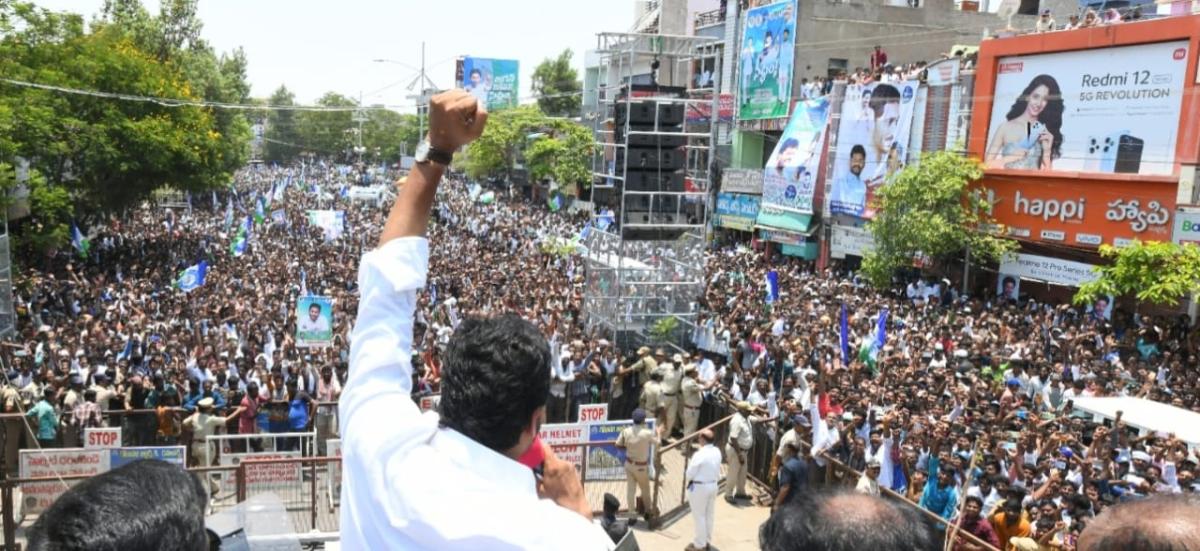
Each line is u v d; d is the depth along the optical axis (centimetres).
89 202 3628
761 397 1551
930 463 1190
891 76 3228
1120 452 1313
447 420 192
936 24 4153
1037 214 2736
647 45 2331
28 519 1130
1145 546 171
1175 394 1681
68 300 2525
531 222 4928
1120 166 2489
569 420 1755
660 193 2233
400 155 11112
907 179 2858
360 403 185
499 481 176
